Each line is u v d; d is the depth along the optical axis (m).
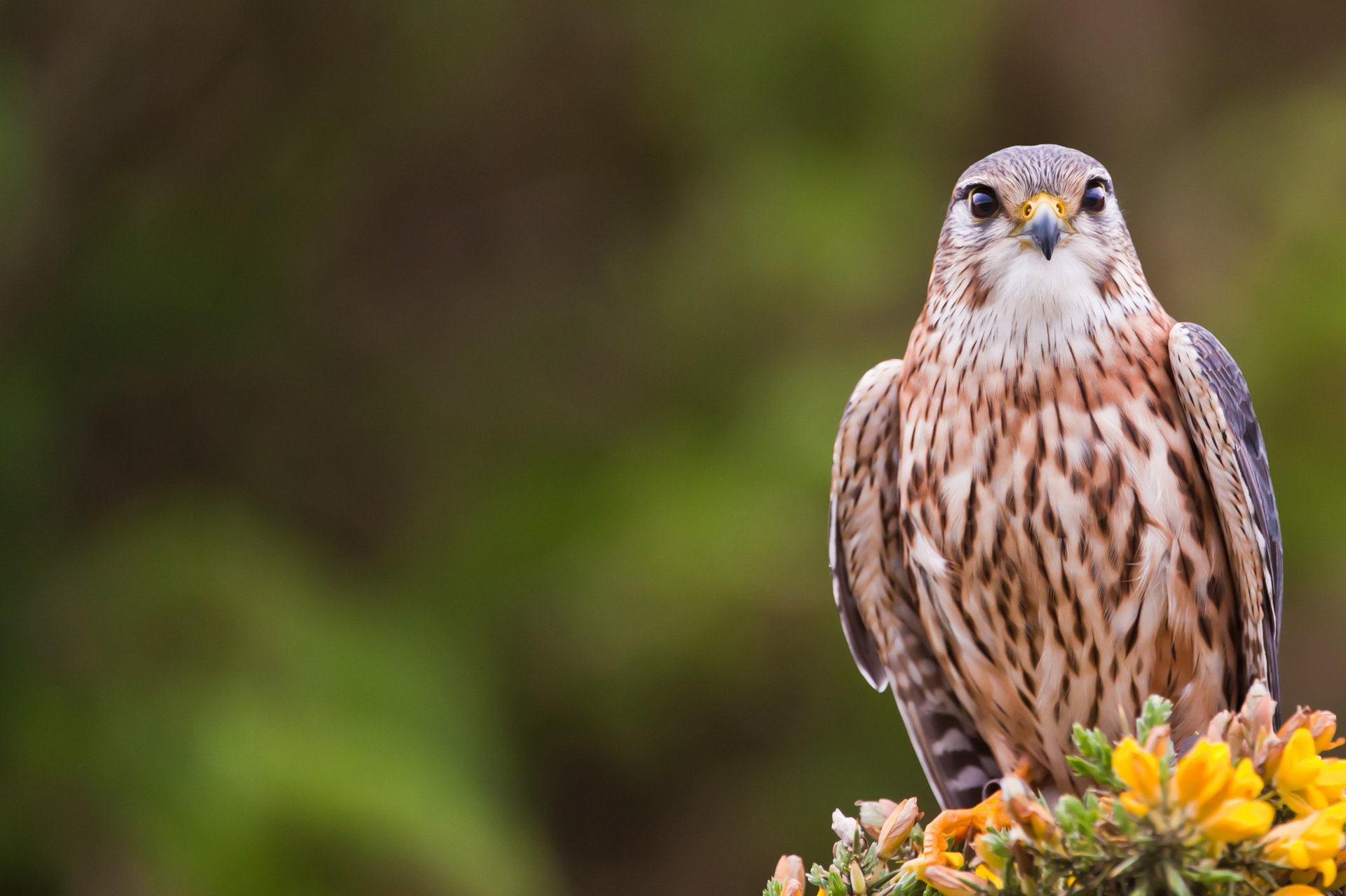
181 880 9.54
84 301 13.10
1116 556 5.19
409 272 13.88
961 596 5.45
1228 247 12.50
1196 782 3.48
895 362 5.87
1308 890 3.60
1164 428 5.24
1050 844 3.69
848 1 12.59
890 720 11.43
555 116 13.82
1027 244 5.25
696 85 12.97
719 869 11.61
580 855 11.95
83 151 13.27
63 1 13.23
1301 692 11.37
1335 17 13.92
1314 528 11.45
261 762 9.94
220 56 13.61
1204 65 13.79
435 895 9.84
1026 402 5.23
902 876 4.20
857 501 5.93
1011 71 13.09
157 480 13.00
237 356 13.40
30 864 9.98
